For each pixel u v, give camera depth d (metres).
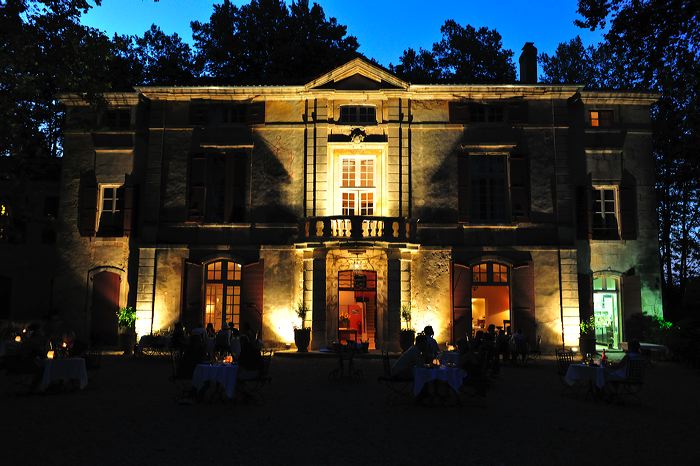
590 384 11.75
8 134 13.15
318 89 22.56
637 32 10.77
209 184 22.55
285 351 20.69
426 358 11.17
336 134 22.50
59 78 13.65
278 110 22.83
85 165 23.02
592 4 11.01
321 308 20.88
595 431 8.65
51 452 7.18
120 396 11.46
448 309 21.62
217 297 22.09
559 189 22.30
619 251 22.41
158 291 21.80
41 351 12.00
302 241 21.33
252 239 22.12
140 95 23.02
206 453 7.19
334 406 10.59
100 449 7.34
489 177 22.67
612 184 22.70
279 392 12.29
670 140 23.59
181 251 22.03
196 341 11.36
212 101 22.98
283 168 22.47
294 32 33.19
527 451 7.42
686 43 10.60
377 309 21.44
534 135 22.61
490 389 12.93
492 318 22.66
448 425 8.96
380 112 22.67
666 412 10.32
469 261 21.83
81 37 13.76
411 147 22.52
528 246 21.89
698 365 18.34
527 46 24.42
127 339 20.77
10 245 23.83
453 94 22.70
